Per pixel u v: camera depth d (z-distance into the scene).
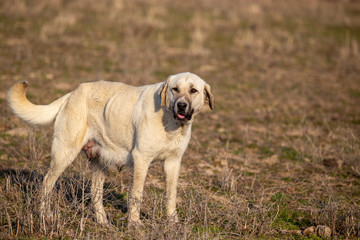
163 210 8.02
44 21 28.48
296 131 14.36
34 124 8.22
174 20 33.44
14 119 13.13
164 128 7.27
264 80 21.06
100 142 8.09
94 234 6.98
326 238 7.55
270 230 7.67
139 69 20.47
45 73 18.67
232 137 13.52
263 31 31.59
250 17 37.16
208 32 30.78
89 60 21.59
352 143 13.01
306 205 9.09
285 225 8.09
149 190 9.07
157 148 7.34
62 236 6.74
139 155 7.36
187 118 7.00
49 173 7.82
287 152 12.50
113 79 18.52
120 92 7.92
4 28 25.67
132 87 8.01
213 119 15.21
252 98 18.14
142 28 28.72
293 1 50.91
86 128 8.04
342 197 9.56
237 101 17.56
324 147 12.97
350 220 7.91
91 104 8.01
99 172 8.16
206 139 13.13
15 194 7.91
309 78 22.11
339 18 40.53
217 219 7.92
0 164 9.91
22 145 10.93
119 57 22.28
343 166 11.55
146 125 7.30
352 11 46.97
